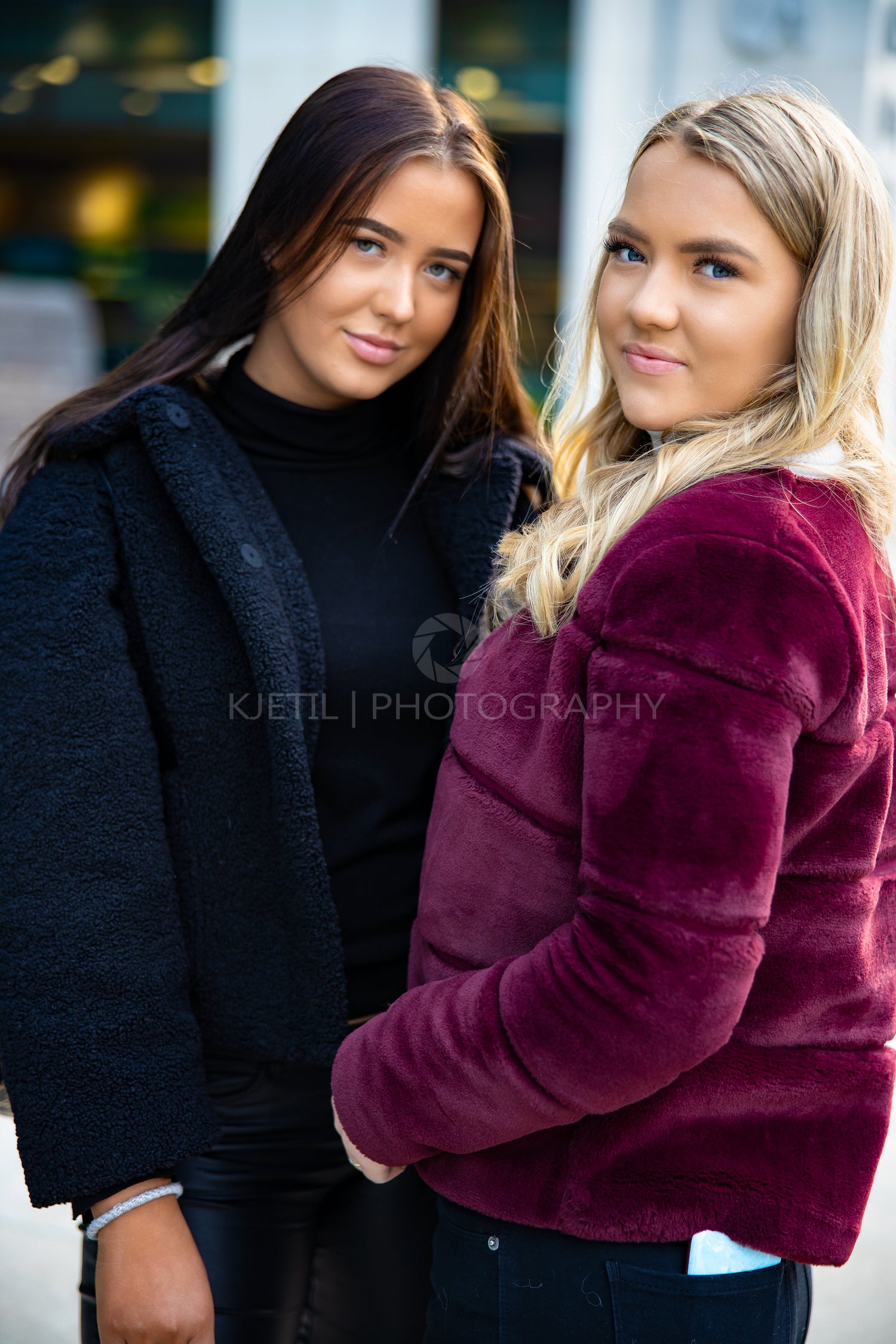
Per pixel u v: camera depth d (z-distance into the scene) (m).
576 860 1.06
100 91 5.38
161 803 1.28
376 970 1.44
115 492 1.29
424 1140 1.07
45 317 5.45
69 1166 1.16
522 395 1.59
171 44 5.28
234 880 1.33
